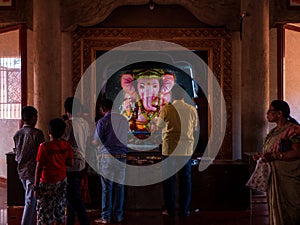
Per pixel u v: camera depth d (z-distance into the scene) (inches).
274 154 169.8
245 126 284.8
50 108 281.7
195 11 307.9
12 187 252.8
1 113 327.0
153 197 265.4
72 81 323.0
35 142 202.1
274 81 318.3
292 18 305.7
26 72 314.0
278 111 175.2
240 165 263.1
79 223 220.5
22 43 310.5
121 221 240.2
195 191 263.3
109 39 322.7
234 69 324.8
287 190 169.9
